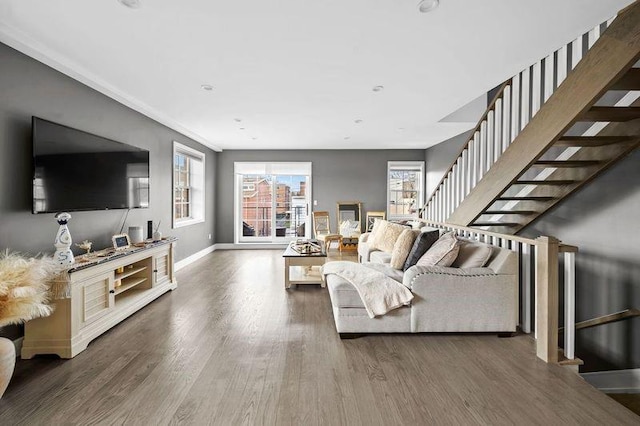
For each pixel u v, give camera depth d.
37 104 2.65
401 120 4.90
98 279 2.67
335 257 6.45
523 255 2.86
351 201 7.55
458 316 2.70
